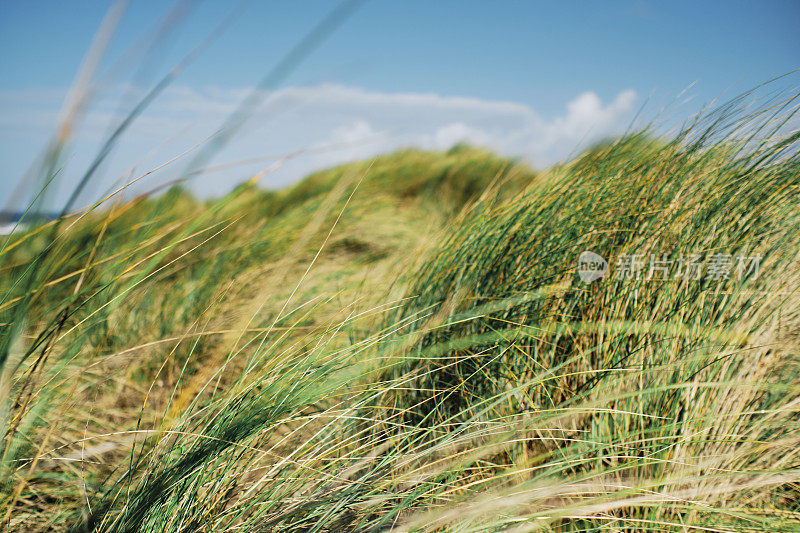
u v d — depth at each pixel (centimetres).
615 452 119
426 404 144
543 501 114
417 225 414
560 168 184
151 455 95
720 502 116
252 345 171
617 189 168
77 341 101
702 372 126
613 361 135
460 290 156
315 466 123
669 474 113
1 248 63
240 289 205
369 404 138
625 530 109
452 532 96
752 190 153
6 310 76
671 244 154
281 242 256
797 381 133
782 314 141
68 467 111
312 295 213
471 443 132
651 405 126
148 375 165
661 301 141
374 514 110
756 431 124
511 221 163
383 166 558
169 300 208
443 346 131
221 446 97
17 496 85
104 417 140
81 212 69
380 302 177
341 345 157
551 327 140
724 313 137
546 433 130
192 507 97
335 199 111
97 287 101
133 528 84
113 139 55
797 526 104
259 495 103
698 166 167
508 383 142
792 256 147
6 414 75
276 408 104
